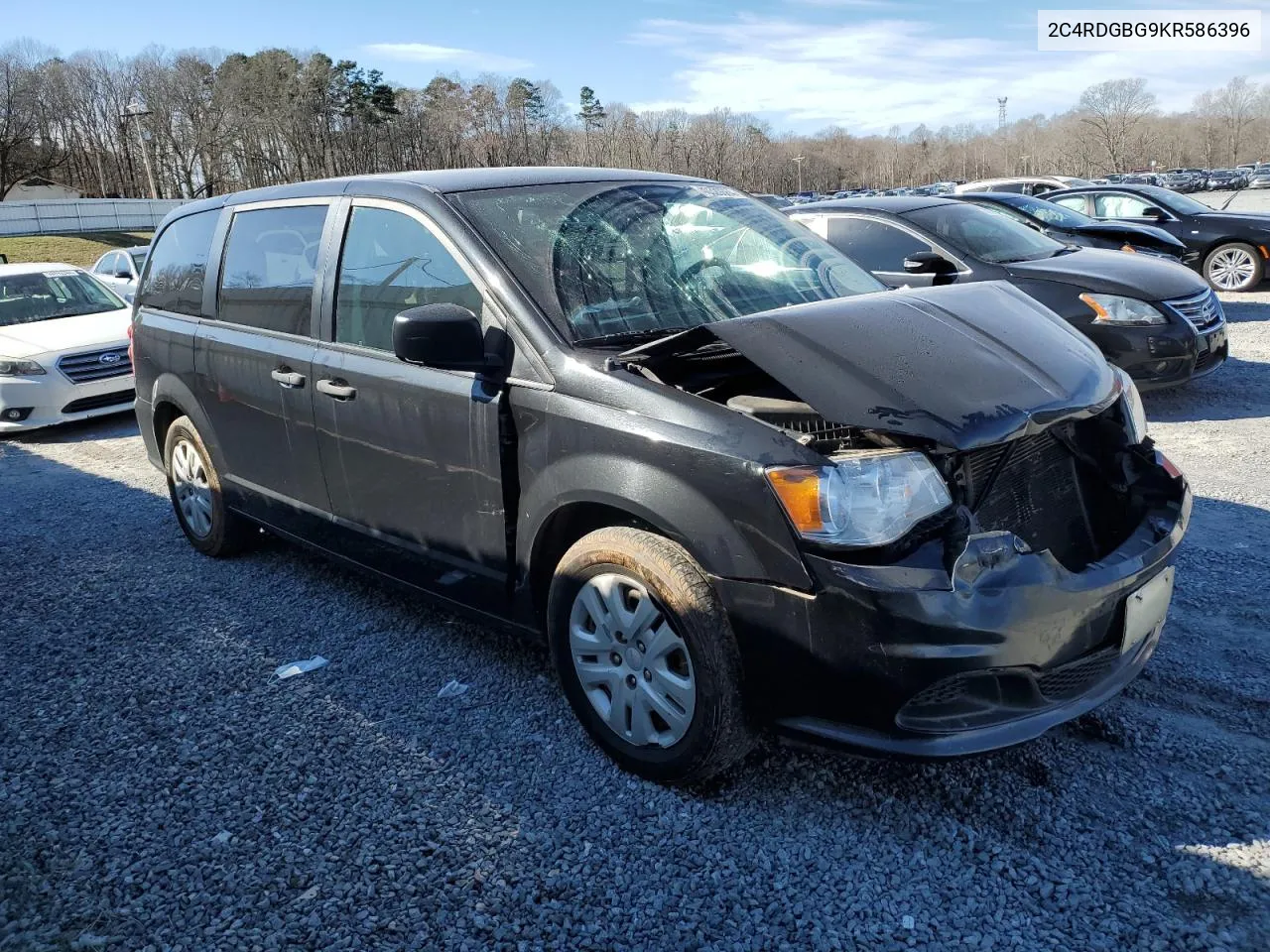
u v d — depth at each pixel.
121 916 2.37
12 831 2.72
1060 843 2.49
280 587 4.52
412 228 3.45
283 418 3.97
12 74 93.00
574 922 2.30
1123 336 6.73
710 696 2.57
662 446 2.62
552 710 3.27
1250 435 6.30
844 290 3.54
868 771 2.83
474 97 110.38
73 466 7.38
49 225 59.47
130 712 3.39
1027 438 2.71
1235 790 2.66
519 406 2.97
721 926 2.27
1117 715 3.05
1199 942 2.14
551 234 3.30
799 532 2.38
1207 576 4.07
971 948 2.17
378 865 2.52
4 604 4.50
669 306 3.21
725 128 125.50
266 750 3.10
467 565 3.26
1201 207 13.42
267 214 4.25
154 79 100.06
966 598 2.32
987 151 150.75
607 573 2.80
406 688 3.47
